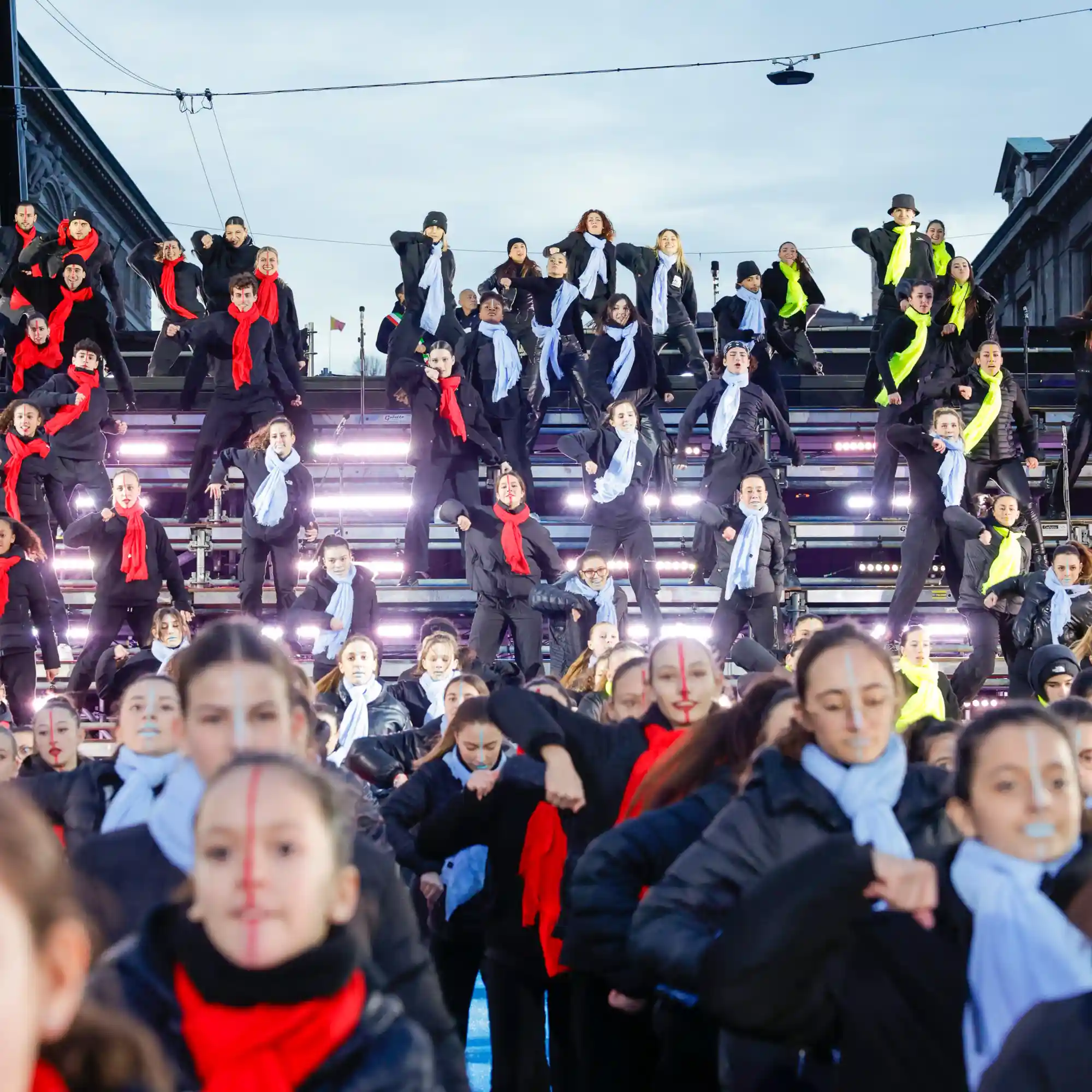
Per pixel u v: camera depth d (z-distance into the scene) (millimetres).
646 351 13742
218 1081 2049
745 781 3303
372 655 8562
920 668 9094
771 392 15234
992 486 14625
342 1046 2111
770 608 11906
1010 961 2686
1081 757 4285
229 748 2959
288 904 2072
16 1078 1515
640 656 5633
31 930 1518
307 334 21812
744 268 16250
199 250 16359
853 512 15953
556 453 15938
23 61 31031
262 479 12219
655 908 3152
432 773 5543
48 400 12891
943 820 3172
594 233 15898
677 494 14938
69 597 13758
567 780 4047
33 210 16953
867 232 16438
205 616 13797
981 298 14188
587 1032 4262
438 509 13812
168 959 2146
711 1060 3762
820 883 2586
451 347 13586
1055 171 34750
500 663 10148
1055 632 10414
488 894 5070
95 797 4270
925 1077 2703
